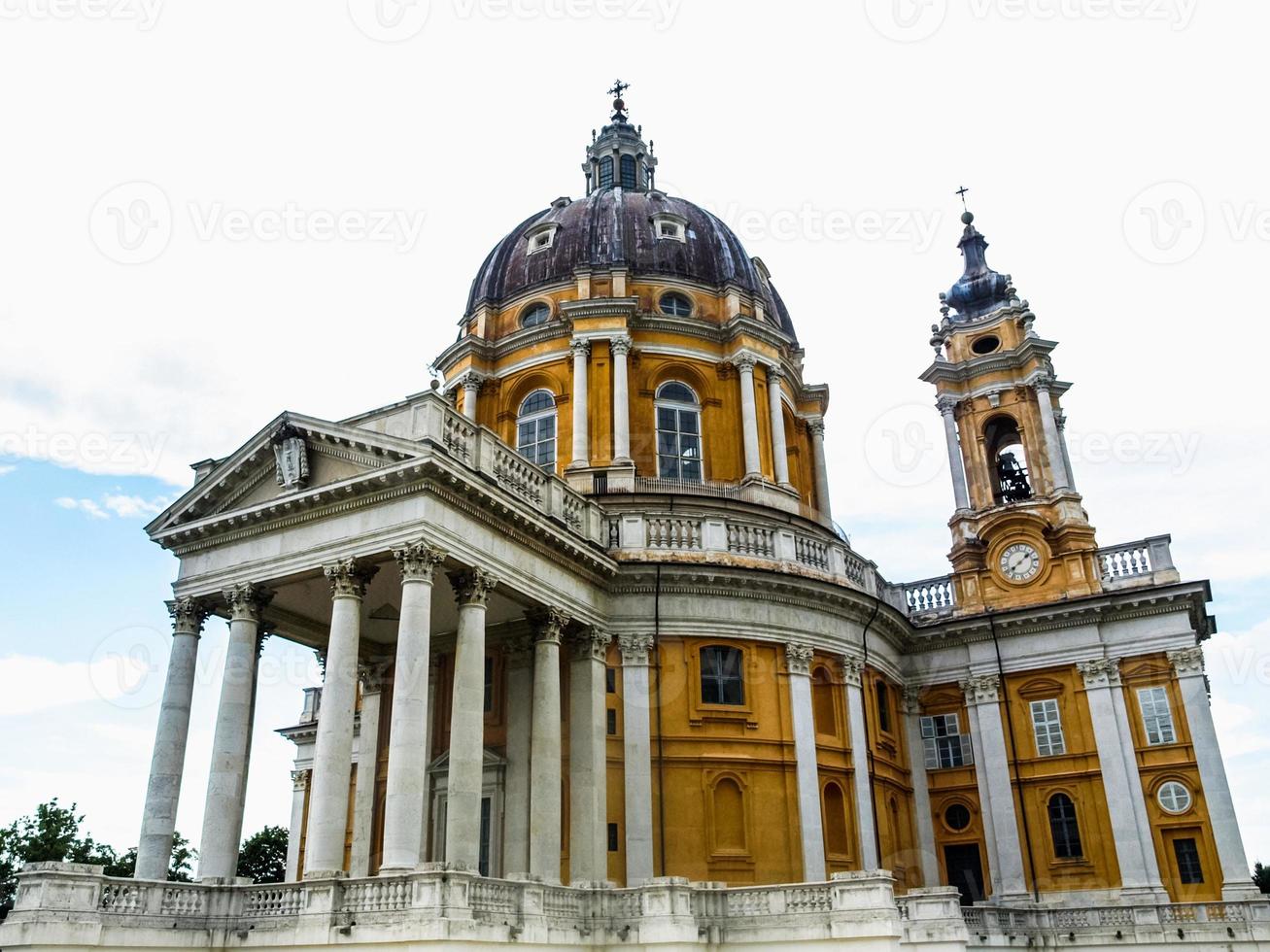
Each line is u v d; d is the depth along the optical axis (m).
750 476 31.56
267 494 22.44
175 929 18.03
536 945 18.12
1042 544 32.81
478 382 33.84
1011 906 27.75
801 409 37.66
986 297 38.47
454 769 19.56
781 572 26.72
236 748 20.81
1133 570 31.48
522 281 35.47
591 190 43.41
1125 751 29.22
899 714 32.19
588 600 24.83
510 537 22.25
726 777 24.95
